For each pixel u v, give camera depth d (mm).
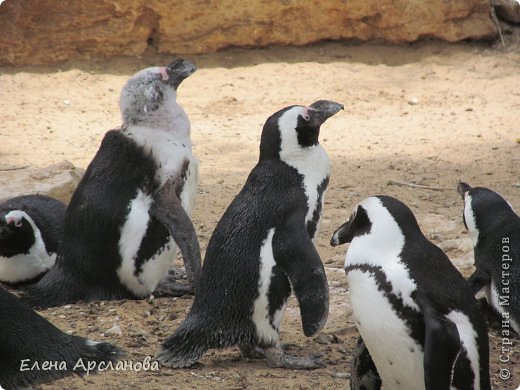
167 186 16359
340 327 15703
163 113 16828
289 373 13727
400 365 11984
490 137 30422
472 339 11703
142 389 12914
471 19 39906
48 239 18188
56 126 31938
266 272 13492
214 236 13938
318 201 14031
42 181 21562
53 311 16359
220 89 36125
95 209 16578
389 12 39531
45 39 38062
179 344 13773
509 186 24906
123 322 15758
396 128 31859
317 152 14102
